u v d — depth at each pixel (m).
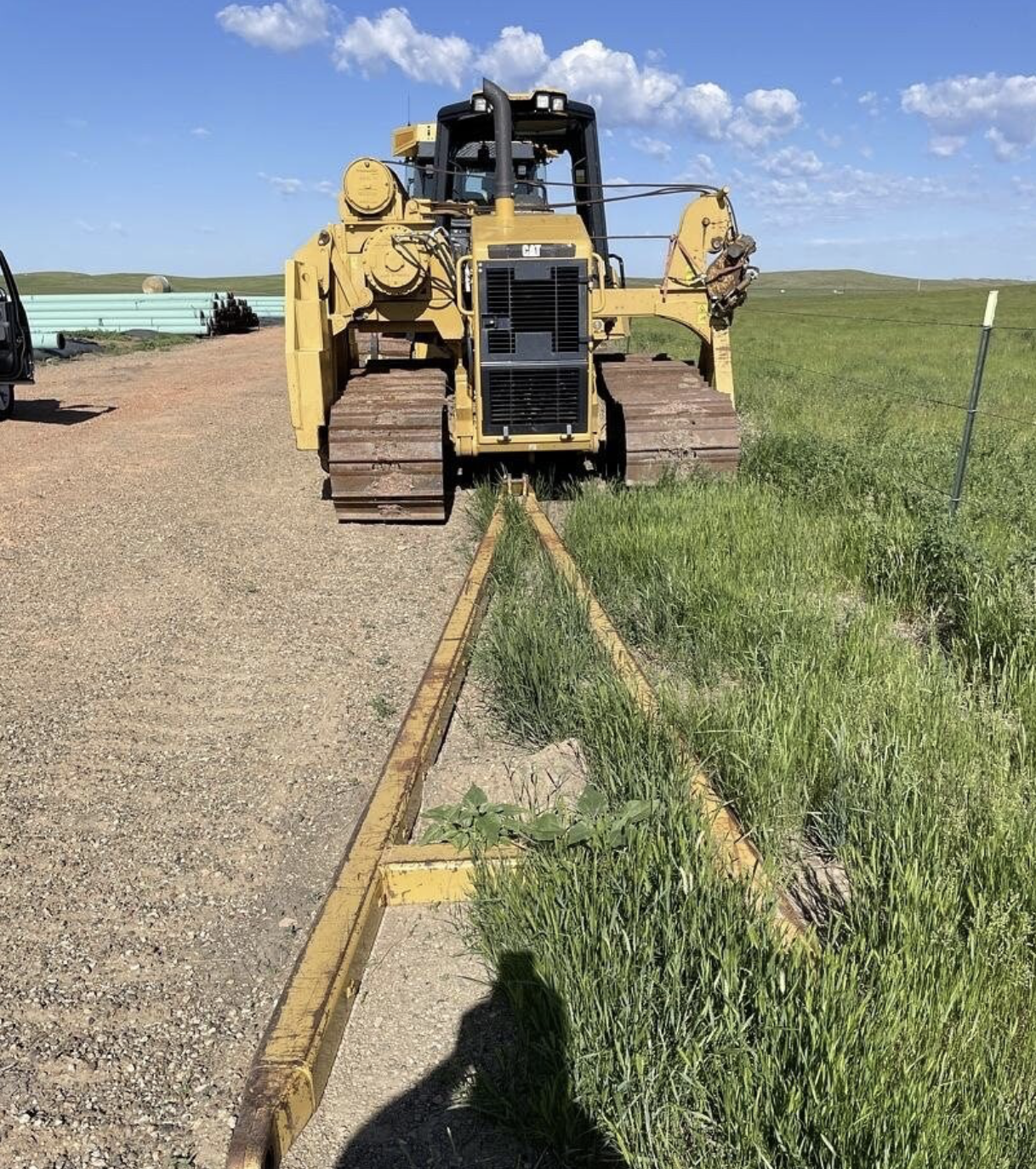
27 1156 2.30
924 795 3.27
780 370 17.78
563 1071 2.27
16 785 3.98
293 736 4.40
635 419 8.02
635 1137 2.14
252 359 23.53
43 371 20.89
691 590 5.27
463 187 9.95
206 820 3.73
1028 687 4.15
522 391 7.82
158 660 5.27
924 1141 1.98
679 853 2.88
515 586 5.75
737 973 2.38
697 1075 2.19
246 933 3.09
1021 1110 2.16
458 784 3.71
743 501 6.97
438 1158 2.23
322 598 6.23
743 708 3.88
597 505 7.22
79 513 8.47
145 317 31.34
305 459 10.97
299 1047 2.18
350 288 8.23
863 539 6.18
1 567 6.93
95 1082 2.52
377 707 4.64
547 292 7.68
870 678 4.25
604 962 2.48
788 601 5.02
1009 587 4.99
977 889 2.86
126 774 4.07
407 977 2.78
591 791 3.29
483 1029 2.59
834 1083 2.07
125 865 3.44
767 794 3.42
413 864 2.98
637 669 4.31
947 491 7.52
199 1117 2.41
